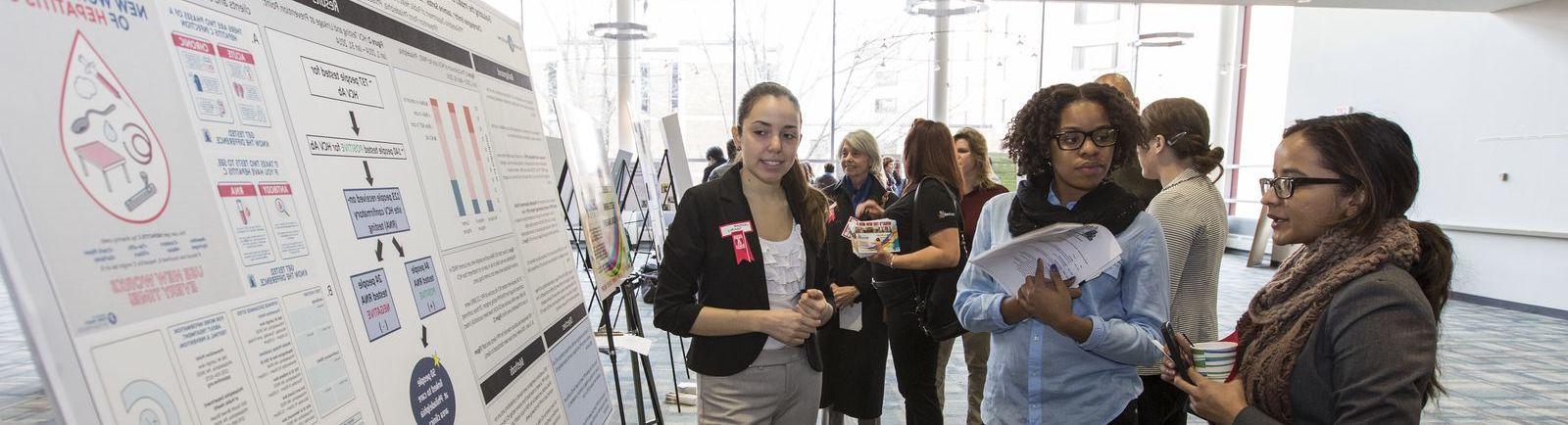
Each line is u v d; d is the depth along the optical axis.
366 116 0.77
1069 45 8.70
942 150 2.18
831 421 2.35
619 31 7.14
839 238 2.28
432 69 0.95
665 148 3.04
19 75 0.43
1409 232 0.93
